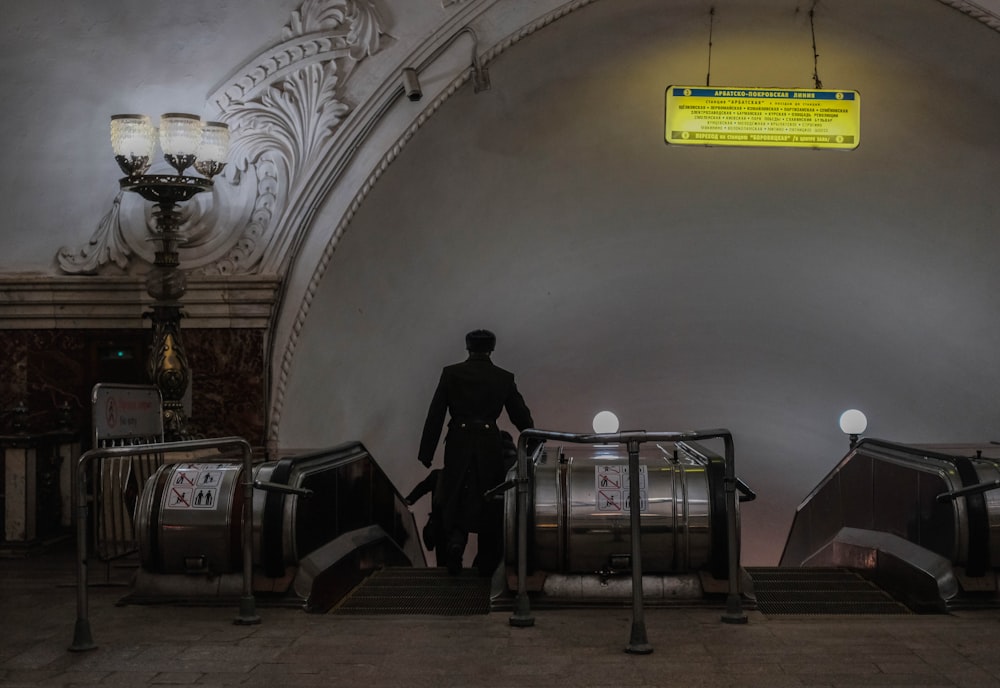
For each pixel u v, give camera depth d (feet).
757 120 32.27
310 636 16.28
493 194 36.83
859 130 32.35
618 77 33.94
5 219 29.30
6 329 29.40
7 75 27.37
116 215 29.35
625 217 39.96
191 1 28.07
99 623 17.37
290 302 29.66
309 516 20.10
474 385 23.95
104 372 29.43
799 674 13.78
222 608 18.78
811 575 24.13
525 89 32.86
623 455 22.45
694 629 16.80
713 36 32.19
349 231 30.42
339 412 33.32
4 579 21.90
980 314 37.88
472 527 23.43
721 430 17.53
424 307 37.32
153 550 19.12
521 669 14.16
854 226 38.63
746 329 43.98
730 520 17.69
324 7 29.37
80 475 15.53
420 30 29.63
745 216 39.81
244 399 29.53
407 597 21.21
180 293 25.31
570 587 19.20
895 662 14.37
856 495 26.32
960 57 30.30
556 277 41.27
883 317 40.86
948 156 34.76
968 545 19.20
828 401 44.86
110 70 28.43
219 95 29.50
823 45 32.30
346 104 29.73
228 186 29.66
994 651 14.99
